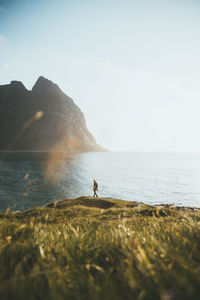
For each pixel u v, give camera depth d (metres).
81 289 0.94
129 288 0.89
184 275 0.91
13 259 1.34
